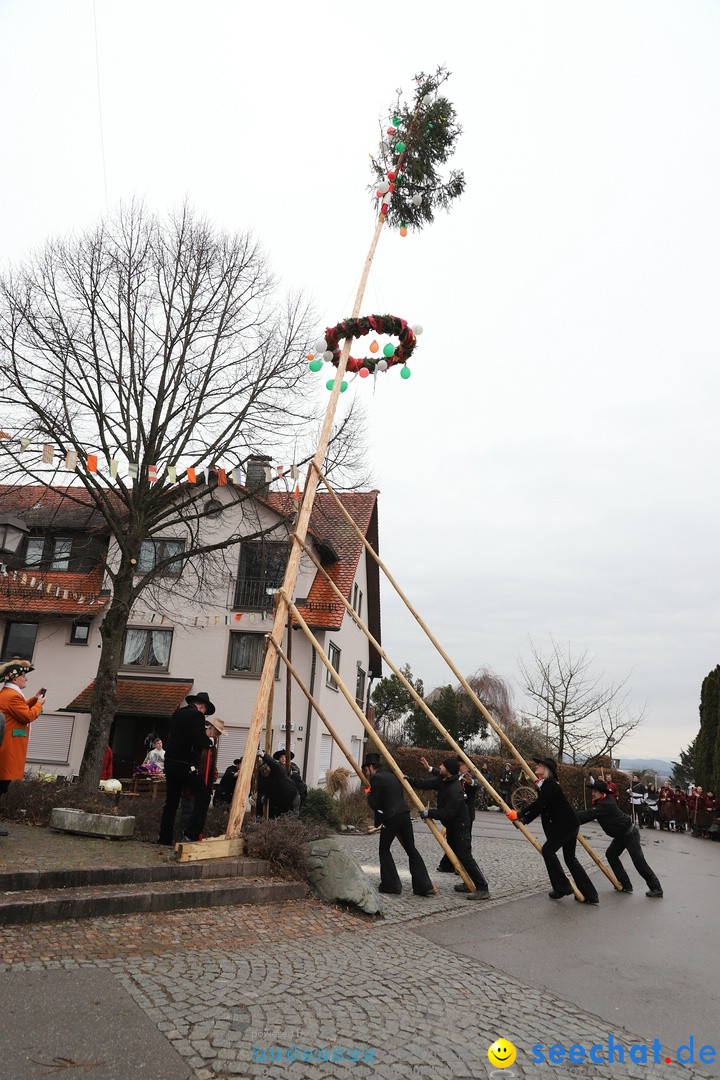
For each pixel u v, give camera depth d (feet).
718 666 106.11
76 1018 13.44
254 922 21.56
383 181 42.39
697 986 20.31
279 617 32.63
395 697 151.94
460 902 29.22
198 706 28.89
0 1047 12.11
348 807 59.57
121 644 52.44
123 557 52.85
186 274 53.62
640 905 32.22
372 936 22.16
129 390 53.06
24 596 63.31
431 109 42.73
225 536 76.02
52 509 76.64
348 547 83.35
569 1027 16.29
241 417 54.44
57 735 74.08
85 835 28.89
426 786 32.12
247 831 28.81
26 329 51.29
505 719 146.72
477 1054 14.21
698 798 82.23
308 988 16.49
